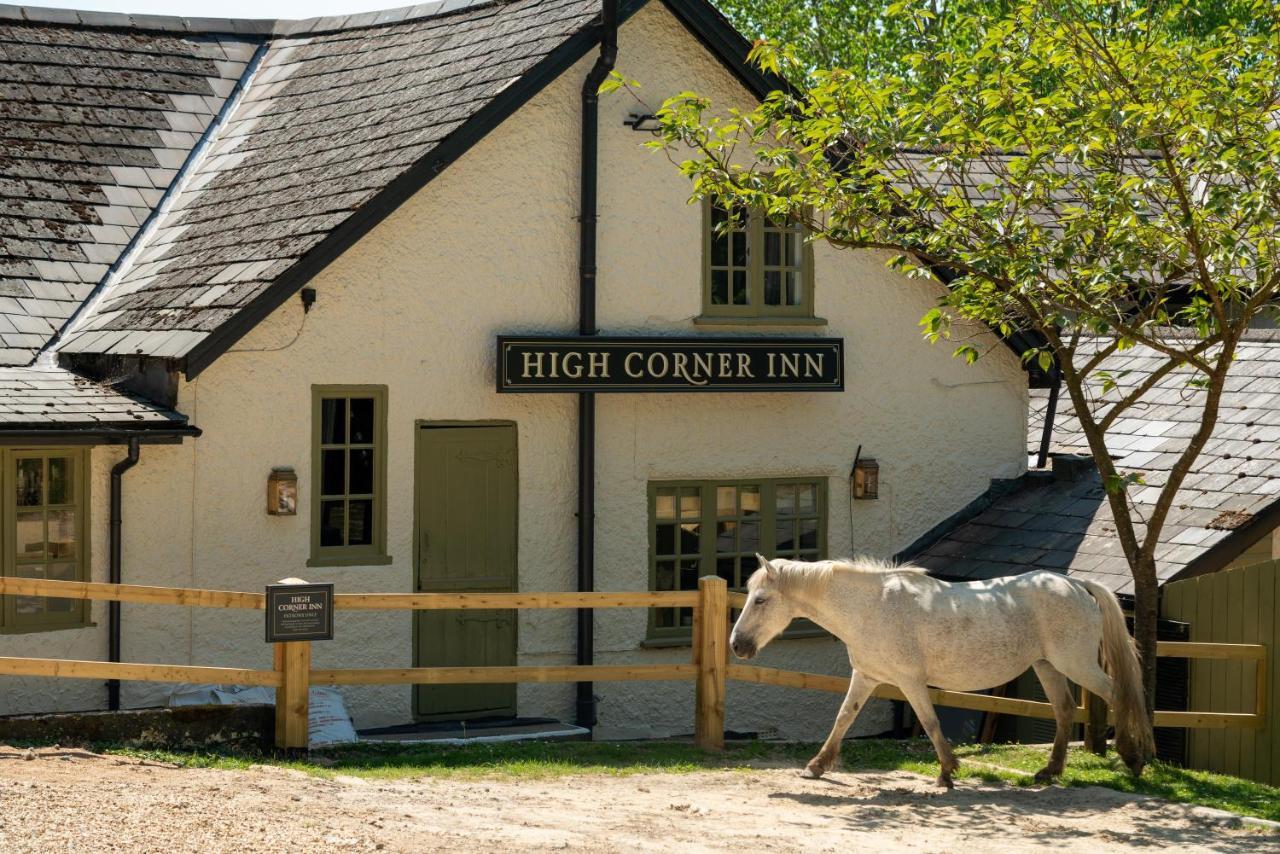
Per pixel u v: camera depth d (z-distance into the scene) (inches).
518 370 573.3
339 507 559.2
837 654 641.0
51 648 513.0
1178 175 434.9
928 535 656.4
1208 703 512.4
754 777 437.7
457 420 574.6
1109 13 485.7
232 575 539.2
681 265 613.9
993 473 670.5
